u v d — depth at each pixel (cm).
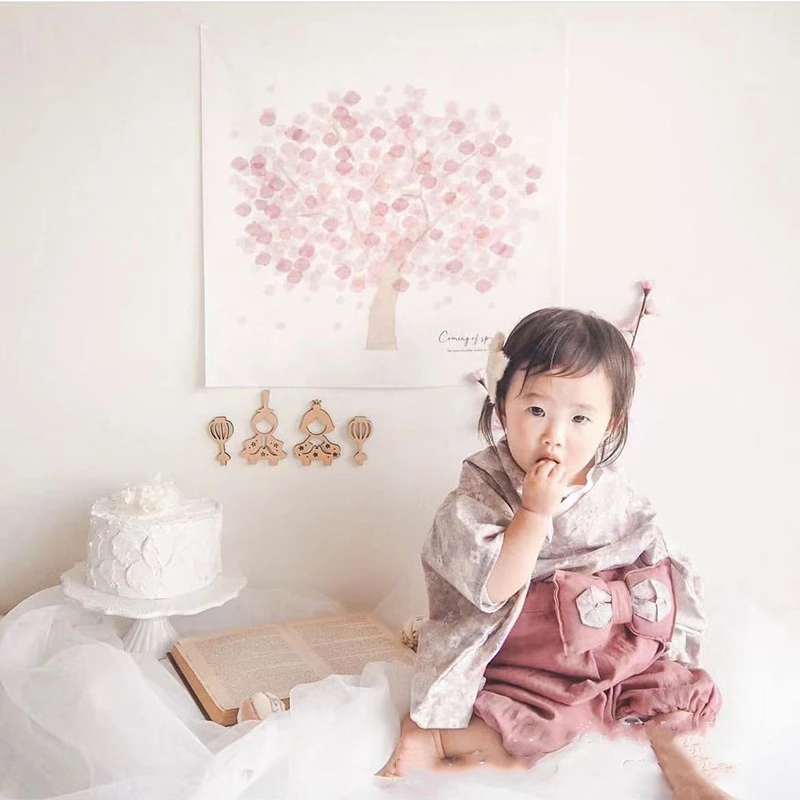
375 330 165
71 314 162
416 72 162
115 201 161
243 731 120
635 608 131
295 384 165
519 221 165
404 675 133
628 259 168
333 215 163
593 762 120
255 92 160
